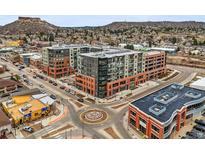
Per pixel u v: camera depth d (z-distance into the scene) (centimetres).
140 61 12369
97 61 9919
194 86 10356
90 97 10300
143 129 6869
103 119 7925
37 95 9375
